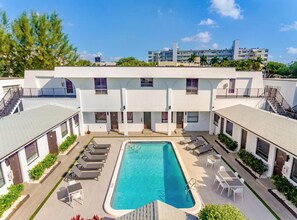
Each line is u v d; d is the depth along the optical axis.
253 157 15.00
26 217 10.26
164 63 78.69
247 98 23.61
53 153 17.31
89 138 22.61
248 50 153.00
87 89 22.30
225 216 6.79
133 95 22.41
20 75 42.09
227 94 25.81
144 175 15.11
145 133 24.23
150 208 7.83
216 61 84.75
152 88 22.20
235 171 14.81
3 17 38.25
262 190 12.39
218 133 22.56
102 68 21.14
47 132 15.70
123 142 21.09
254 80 25.50
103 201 11.60
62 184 13.33
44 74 25.08
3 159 10.72
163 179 14.53
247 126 16.22
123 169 16.08
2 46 37.56
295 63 67.62
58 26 44.41
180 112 24.58
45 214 10.49
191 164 16.17
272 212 10.48
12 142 12.52
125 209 11.18
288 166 11.91
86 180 13.89
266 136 13.66
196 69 21.31
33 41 40.22
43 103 23.16
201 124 24.77
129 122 24.92
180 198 12.25
